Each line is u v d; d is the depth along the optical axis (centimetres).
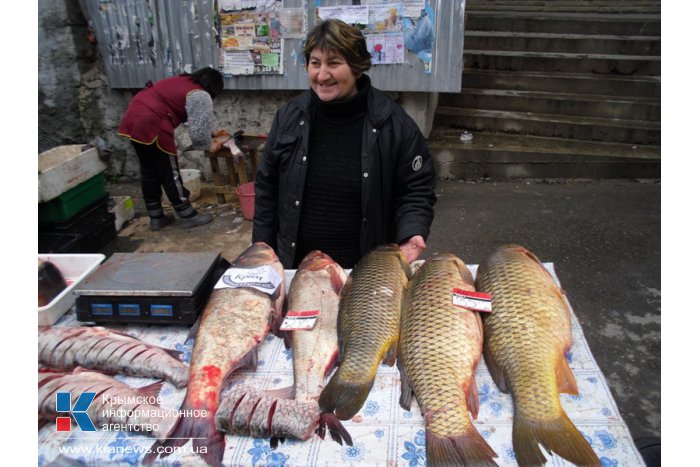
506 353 142
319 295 176
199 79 457
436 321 147
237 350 151
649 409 269
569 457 116
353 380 141
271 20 501
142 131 445
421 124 529
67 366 156
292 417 127
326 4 483
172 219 520
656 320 338
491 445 124
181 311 171
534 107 617
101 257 210
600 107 595
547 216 480
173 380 149
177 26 527
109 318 174
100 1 534
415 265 200
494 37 670
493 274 164
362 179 217
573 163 553
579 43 646
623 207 490
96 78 573
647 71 613
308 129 218
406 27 471
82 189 436
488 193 536
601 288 373
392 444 126
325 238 231
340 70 199
